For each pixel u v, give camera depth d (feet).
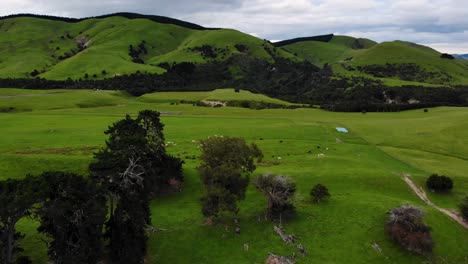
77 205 131.44
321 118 547.08
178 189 234.79
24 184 124.67
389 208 201.16
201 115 570.46
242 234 182.09
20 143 346.54
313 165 284.41
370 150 342.23
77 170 251.80
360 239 177.37
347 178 248.52
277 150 336.29
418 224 177.68
